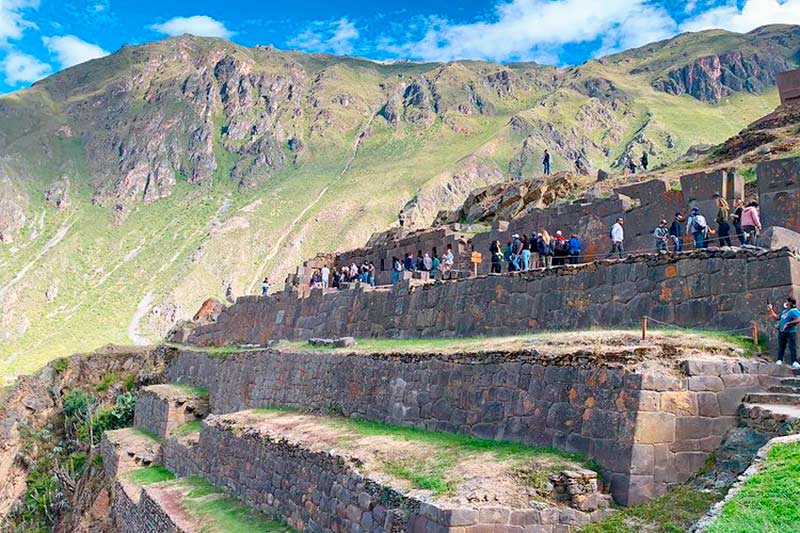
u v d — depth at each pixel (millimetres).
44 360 129625
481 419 17594
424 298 27594
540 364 16312
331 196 199875
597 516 13078
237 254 178125
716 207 23766
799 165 21828
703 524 10156
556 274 22312
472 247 34812
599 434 14219
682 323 18359
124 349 57188
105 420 45594
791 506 9906
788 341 15305
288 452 20406
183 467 30344
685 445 13664
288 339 36969
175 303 156625
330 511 17250
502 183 50594
